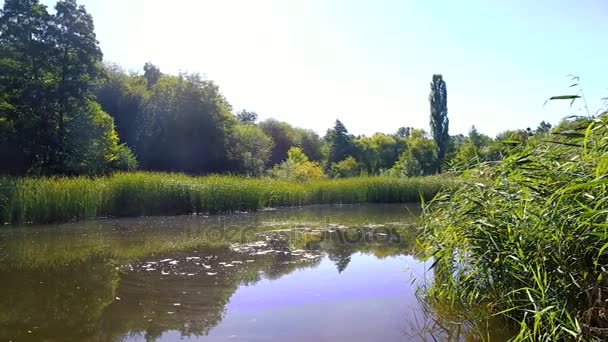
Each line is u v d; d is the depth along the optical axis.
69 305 3.95
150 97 27.33
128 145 25.64
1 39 19.22
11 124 18.17
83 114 20.33
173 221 10.59
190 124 25.83
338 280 4.77
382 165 41.59
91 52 20.95
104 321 3.53
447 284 3.97
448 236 4.10
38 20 19.78
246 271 5.23
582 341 2.44
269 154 31.73
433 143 32.34
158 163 25.50
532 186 3.22
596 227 2.60
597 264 2.58
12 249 6.69
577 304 2.70
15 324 3.46
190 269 5.34
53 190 10.27
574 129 3.07
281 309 3.80
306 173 23.55
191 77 26.67
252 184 14.46
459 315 3.57
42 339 3.17
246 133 29.70
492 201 3.71
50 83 19.61
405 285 4.52
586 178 2.73
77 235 8.15
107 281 4.78
